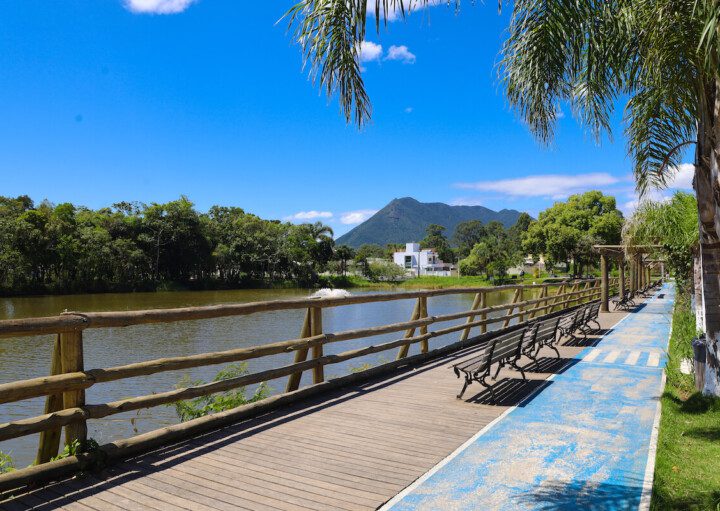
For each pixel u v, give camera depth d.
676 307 16.16
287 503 3.29
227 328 27.64
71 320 3.67
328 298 6.35
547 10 4.04
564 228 66.50
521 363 8.30
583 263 69.31
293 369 5.77
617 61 4.88
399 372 7.50
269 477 3.70
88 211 74.81
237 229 86.69
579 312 10.45
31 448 9.16
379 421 5.11
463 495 3.47
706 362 5.96
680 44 4.26
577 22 4.09
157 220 74.88
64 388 3.60
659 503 3.38
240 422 5.01
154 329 27.09
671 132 5.53
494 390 6.46
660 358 8.72
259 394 6.72
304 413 5.37
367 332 6.99
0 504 3.20
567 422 5.14
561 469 3.94
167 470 3.79
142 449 4.11
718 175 3.65
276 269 88.12
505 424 5.06
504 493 3.51
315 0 3.64
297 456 4.12
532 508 3.29
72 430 3.72
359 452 4.24
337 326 29.48
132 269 69.75
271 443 4.43
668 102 4.92
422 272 123.75
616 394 6.28
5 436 3.27
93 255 64.00
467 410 5.54
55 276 64.50
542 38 4.11
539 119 4.39
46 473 3.47
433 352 8.66
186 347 21.50
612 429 4.93
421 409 5.56
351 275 99.62
